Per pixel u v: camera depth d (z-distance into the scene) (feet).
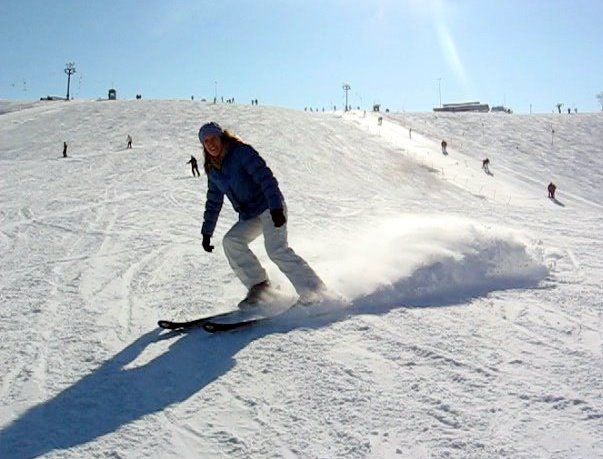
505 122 175.32
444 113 195.42
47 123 140.77
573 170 125.59
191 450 8.91
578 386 10.28
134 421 9.92
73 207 49.37
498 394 10.14
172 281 21.08
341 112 193.57
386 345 12.79
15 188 64.08
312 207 52.65
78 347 13.85
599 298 16.65
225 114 152.66
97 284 21.20
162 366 12.37
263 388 10.95
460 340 12.99
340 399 10.28
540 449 8.26
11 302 18.63
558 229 40.14
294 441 8.99
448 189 98.37
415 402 10.00
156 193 59.88
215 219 16.19
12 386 11.58
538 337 13.17
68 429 9.72
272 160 98.94
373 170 105.19
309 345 12.99
